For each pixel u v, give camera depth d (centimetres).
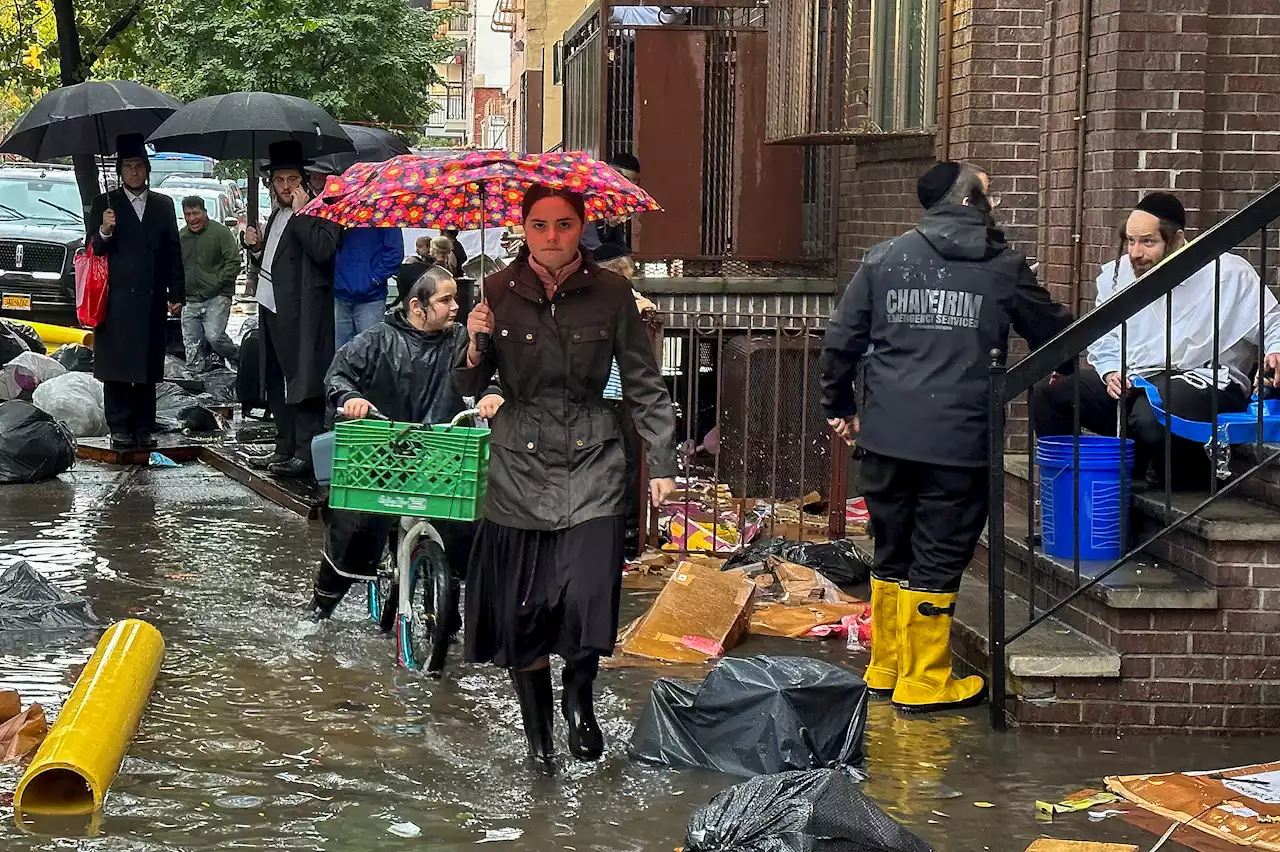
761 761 565
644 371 568
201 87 3177
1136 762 589
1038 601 704
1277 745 612
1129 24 810
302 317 1075
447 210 649
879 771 574
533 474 554
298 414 1126
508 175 571
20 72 1930
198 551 938
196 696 654
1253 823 515
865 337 657
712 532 955
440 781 559
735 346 1100
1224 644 623
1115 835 514
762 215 1317
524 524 552
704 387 1298
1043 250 882
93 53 1814
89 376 1391
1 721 600
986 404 634
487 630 567
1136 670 622
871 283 652
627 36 1345
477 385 570
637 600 832
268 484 1112
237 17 3164
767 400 1073
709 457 1170
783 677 579
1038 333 648
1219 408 678
